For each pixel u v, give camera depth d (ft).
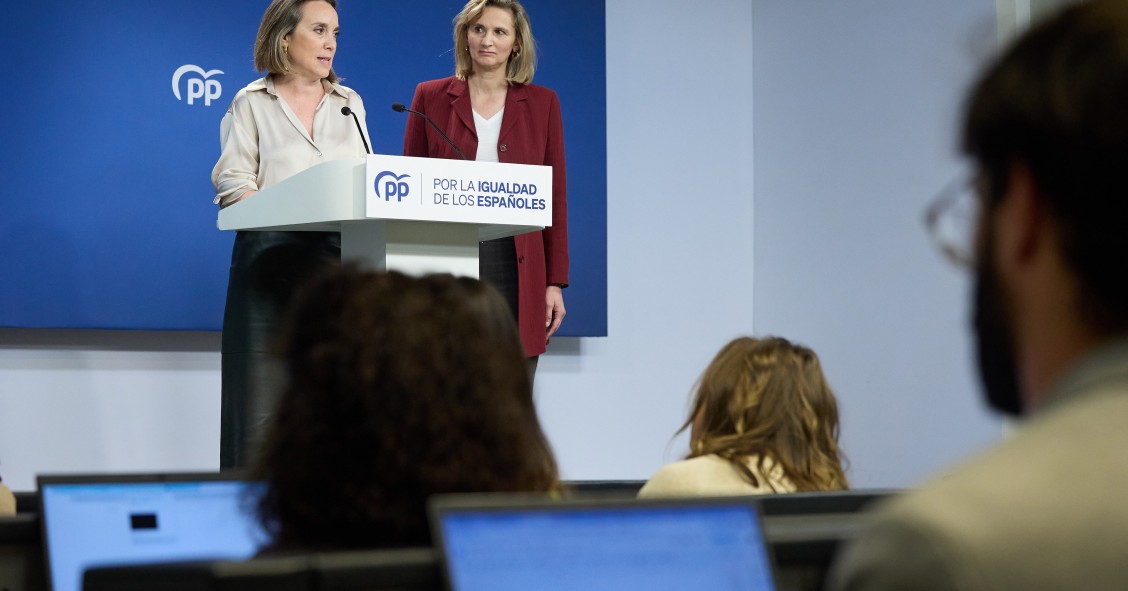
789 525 5.19
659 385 30.48
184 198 25.35
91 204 24.61
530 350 19.90
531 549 3.95
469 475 4.74
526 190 15.89
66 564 6.73
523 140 20.03
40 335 24.79
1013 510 2.32
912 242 27.61
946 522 2.32
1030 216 2.57
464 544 3.88
